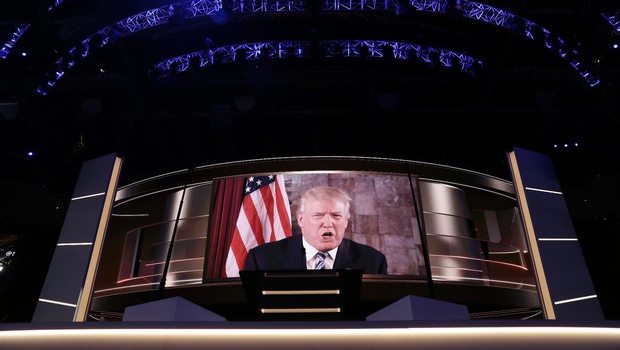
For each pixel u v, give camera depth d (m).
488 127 30.30
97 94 26.52
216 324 7.59
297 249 15.37
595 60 22.45
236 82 26.59
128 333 7.71
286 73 26.50
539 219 15.23
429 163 17.02
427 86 27.30
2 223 27.17
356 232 15.59
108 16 21.70
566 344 7.77
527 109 27.73
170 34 23.86
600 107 25.52
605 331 7.96
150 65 23.55
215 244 15.56
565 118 25.84
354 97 28.53
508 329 7.81
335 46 23.95
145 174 18.27
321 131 31.03
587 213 29.42
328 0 21.39
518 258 18.69
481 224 19.66
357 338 7.62
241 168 16.84
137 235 19.00
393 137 28.56
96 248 14.91
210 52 24.03
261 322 7.61
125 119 28.00
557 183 16.31
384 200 16.11
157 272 16.30
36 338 7.79
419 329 7.73
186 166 17.47
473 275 15.66
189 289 15.07
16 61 24.17
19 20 21.31
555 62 24.92
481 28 23.41
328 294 10.52
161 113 27.83
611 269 25.84
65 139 25.23
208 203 16.69
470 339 7.69
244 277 10.39
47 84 20.86
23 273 25.56
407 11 20.55
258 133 30.58
